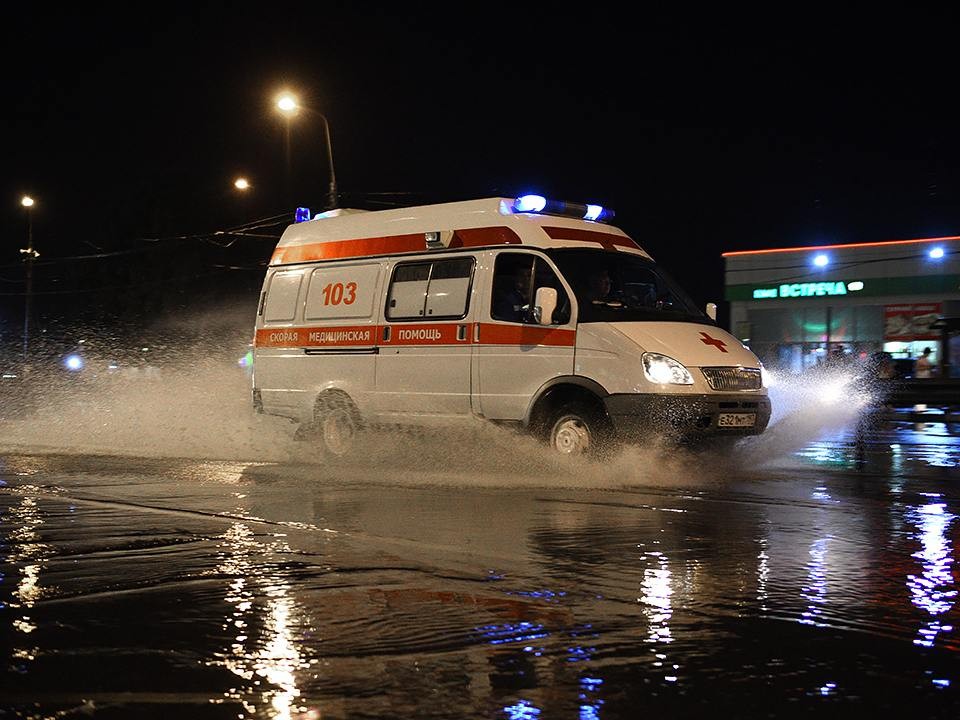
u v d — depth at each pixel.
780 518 8.02
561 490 9.66
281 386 13.66
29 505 8.66
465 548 6.69
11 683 4.04
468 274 11.84
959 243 37.38
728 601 5.34
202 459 12.88
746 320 42.66
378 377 12.48
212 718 3.66
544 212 11.92
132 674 4.14
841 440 18.22
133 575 5.89
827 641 4.64
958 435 20.08
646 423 10.36
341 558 6.36
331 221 13.62
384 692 3.94
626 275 11.53
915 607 5.25
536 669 4.22
